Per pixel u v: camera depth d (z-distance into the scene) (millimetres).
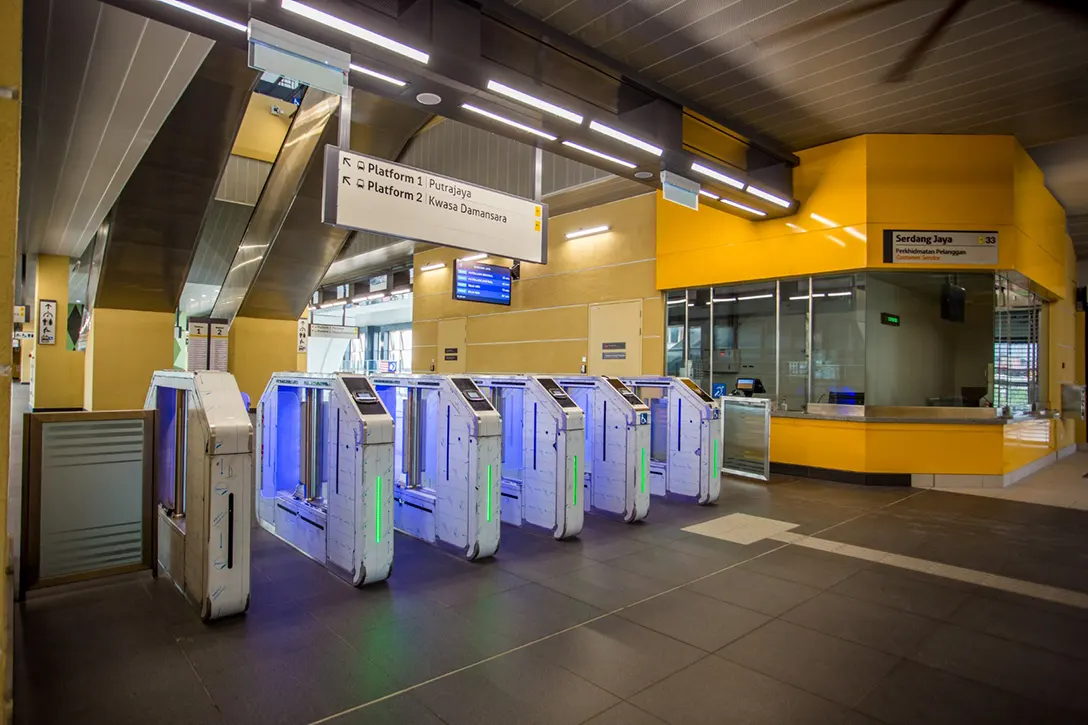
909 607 3879
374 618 3633
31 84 6305
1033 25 5297
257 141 13586
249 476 3660
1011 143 7910
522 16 4848
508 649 3223
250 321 13859
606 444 6363
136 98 6594
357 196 4695
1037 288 9727
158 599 3898
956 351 8375
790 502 7078
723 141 7684
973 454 7996
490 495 4820
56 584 3936
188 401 3998
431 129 14117
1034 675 3016
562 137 5770
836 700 2756
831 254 8289
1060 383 11766
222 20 3676
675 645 3295
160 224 9367
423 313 16250
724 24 5238
